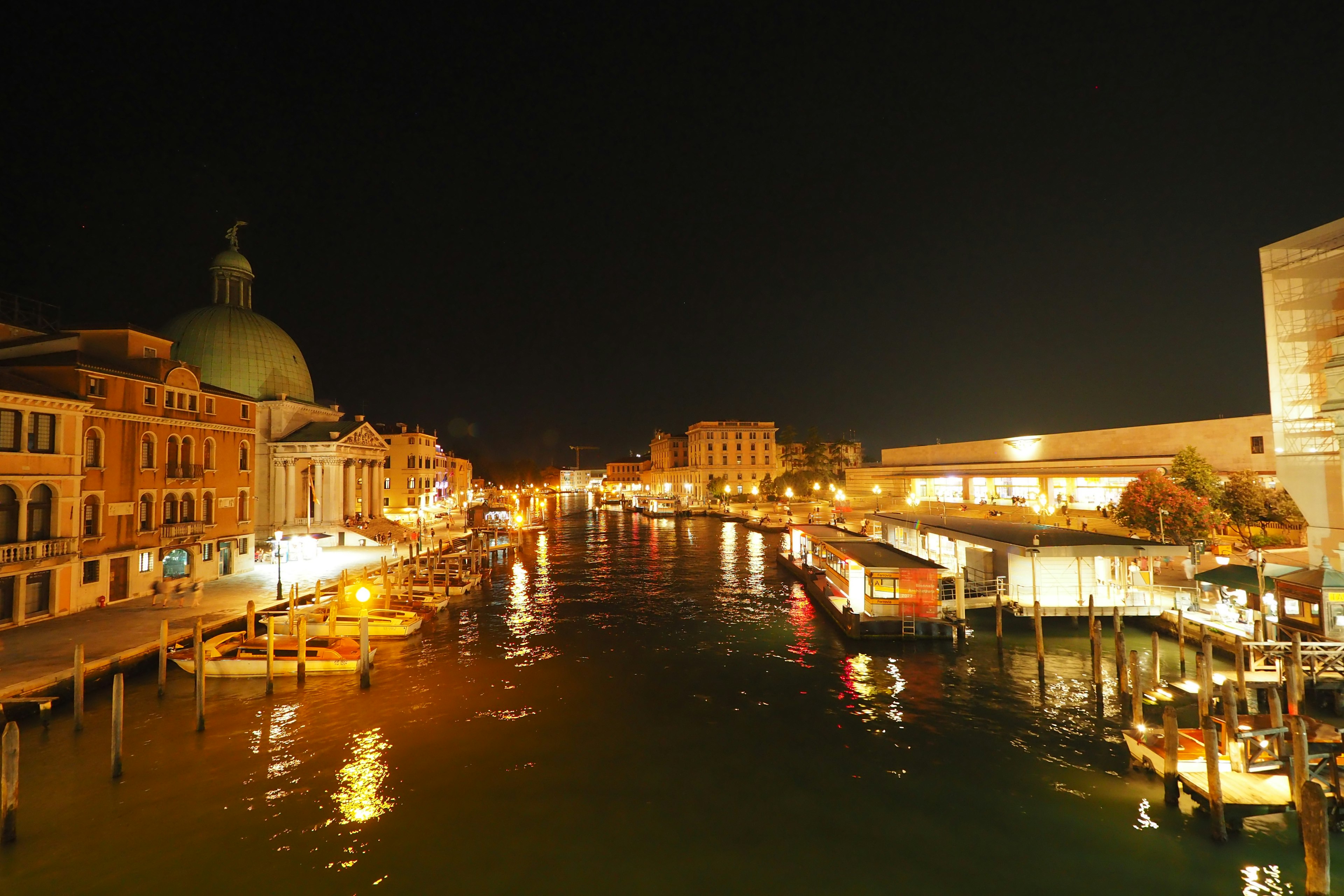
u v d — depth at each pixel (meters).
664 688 23.14
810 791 15.77
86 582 29.16
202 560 36.75
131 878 12.70
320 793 15.85
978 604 29.30
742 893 12.16
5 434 25.53
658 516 110.31
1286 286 25.55
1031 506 57.25
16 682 19.56
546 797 15.61
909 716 20.17
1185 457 40.91
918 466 84.94
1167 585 30.08
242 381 55.16
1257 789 14.35
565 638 30.33
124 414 31.17
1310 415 24.81
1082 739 18.33
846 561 33.66
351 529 56.19
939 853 13.34
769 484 115.31
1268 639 21.67
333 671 24.42
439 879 12.62
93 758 17.53
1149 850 13.23
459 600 39.59
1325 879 11.12
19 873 12.83
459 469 119.50
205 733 19.27
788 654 27.14
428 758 17.72
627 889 12.29
